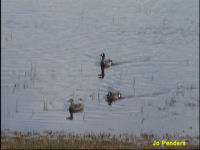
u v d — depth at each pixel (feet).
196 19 340.59
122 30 305.53
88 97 191.11
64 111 172.55
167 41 281.74
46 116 165.68
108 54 251.60
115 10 370.12
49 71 220.02
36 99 182.91
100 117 166.71
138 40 280.92
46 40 272.31
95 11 364.79
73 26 313.53
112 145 126.00
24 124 153.99
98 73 222.48
